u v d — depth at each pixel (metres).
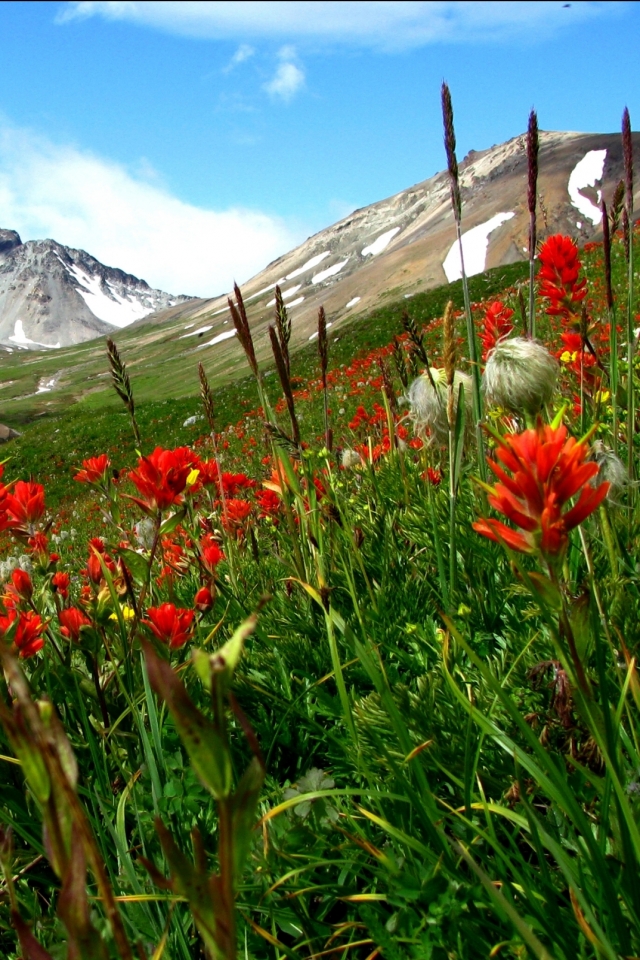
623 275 15.39
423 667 2.48
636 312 9.07
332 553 3.18
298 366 32.19
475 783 1.80
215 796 0.66
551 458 1.10
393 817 1.74
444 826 1.67
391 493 4.22
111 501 3.83
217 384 87.50
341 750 2.21
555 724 1.83
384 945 1.39
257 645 3.00
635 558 2.31
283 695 2.53
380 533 3.43
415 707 2.00
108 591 2.64
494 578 2.72
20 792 2.23
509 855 1.47
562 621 1.16
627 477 2.35
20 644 2.38
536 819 1.35
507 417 2.75
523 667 2.11
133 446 28.77
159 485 2.45
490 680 1.27
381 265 115.25
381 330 31.86
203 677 0.65
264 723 2.41
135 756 2.50
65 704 2.61
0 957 1.82
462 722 1.94
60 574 3.31
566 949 1.31
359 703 2.06
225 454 16.91
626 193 2.86
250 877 1.72
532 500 1.12
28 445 32.50
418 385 3.58
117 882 1.82
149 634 2.55
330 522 3.20
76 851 0.69
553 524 1.10
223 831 0.67
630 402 2.73
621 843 1.25
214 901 0.68
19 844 2.21
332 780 1.85
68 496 24.30
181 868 0.70
